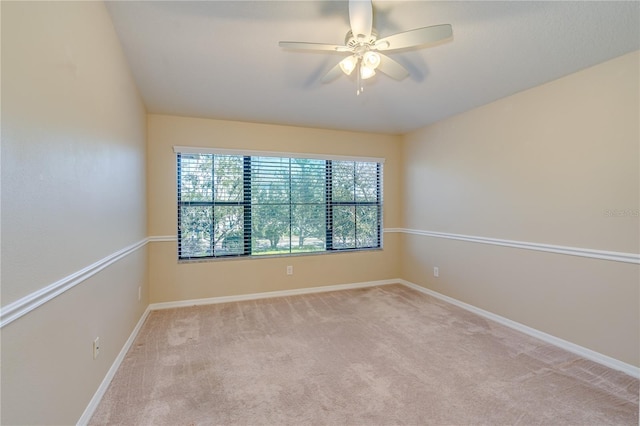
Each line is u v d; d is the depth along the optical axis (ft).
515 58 7.68
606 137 7.30
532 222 8.96
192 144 11.77
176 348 8.12
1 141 3.17
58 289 4.28
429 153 13.19
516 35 6.88
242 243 12.64
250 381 6.60
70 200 4.69
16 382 3.41
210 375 6.82
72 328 4.75
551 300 8.47
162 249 11.46
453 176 11.87
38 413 3.82
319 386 6.41
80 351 5.04
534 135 8.89
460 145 11.55
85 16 5.27
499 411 5.63
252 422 5.35
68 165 4.63
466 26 6.69
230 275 12.28
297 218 13.50
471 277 11.05
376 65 6.49
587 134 7.66
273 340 8.62
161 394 6.12
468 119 11.19
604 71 7.33
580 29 6.43
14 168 3.38
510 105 9.62
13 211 3.36
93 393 5.60
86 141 5.30
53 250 4.19
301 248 13.56
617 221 7.13
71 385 4.73
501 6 6.07
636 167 6.81
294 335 8.96
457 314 10.73
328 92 10.11
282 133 13.03
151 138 11.32
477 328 9.48
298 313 10.82
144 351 7.95
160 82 9.14
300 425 5.28
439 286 12.60
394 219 14.93
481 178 10.64
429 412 5.61
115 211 6.93
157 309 11.27
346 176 14.35
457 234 11.66
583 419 5.41
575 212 7.93
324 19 6.57
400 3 6.03
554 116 8.39
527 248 9.08
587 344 7.65
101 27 6.02
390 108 11.35
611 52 6.97
